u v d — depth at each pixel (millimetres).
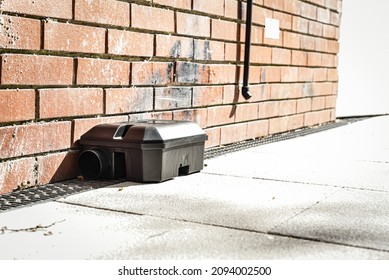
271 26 4750
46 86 2633
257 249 1762
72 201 2381
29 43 2514
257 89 4625
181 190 2652
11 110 2451
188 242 1826
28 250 1722
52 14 2623
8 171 2475
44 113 2631
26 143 2555
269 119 4898
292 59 5227
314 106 5859
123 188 2670
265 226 2025
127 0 3123
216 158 3678
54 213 2174
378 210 2291
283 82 5086
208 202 2402
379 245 1813
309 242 1842
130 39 3160
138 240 1840
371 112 7434
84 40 2834
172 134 2873
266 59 4719
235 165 3410
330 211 2264
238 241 1843
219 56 4062
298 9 5262
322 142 4633
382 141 4742
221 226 2023
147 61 3320
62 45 2697
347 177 3047
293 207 2328
